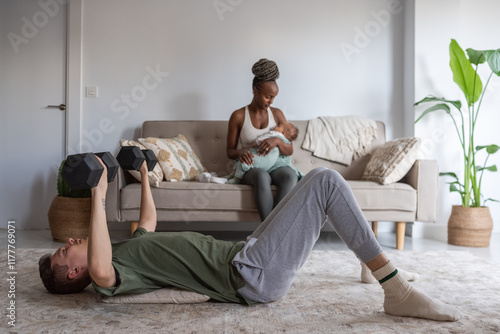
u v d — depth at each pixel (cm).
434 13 397
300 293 190
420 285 207
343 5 419
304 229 160
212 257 170
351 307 170
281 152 333
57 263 175
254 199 321
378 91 420
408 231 411
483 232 353
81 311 162
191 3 413
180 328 146
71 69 408
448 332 144
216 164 388
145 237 174
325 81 418
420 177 333
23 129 413
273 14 416
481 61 350
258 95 336
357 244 157
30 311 160
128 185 325
